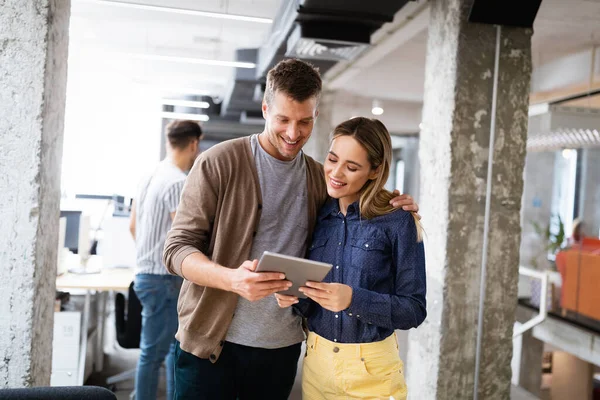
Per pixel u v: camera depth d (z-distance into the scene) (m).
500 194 3.19
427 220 3.40
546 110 4.87
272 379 1.87
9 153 2.02
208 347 1.76
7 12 2.00
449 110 3.16
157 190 3.33
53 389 1.57
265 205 1.79
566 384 4.86
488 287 3.19
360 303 1.57
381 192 1.74
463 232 3.16
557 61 4.89
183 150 3.51
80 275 4.25
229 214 1.77
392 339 1.75
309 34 3.83
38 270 2.08
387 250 1.71
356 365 1.68
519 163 3.21
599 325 4.33
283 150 1.72
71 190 11.83
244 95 8.56
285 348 1.87
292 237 1.83
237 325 1.79
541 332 4.76
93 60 8.66
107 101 12.02
